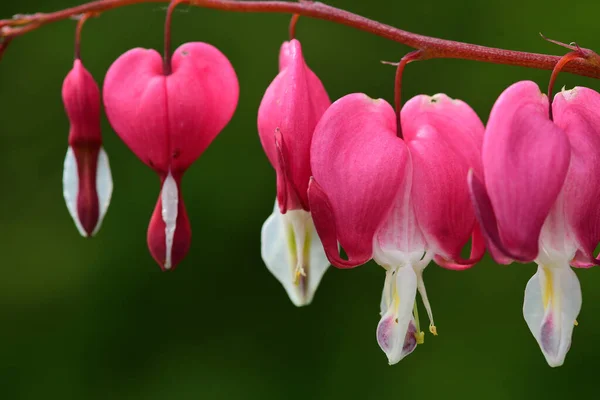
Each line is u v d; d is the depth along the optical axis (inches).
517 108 15.2
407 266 15.7
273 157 16.1
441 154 15.6
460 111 15.7
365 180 15.6
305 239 16.2
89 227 16.4
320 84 16.1
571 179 15.3
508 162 15.1
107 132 24.7
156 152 16.2
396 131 15.8
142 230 24.6
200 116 16.2
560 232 15.4
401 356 15.7
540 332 15.5
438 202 15.6
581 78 24.7
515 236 15.1
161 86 16.1
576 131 15.3
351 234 15.6
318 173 15.6
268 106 16.1
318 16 16.3
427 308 15.7
